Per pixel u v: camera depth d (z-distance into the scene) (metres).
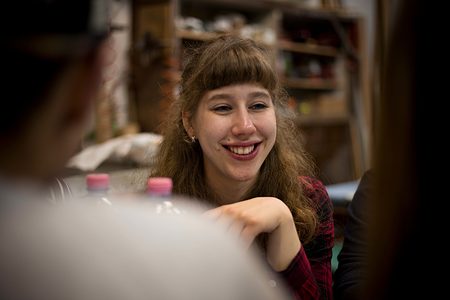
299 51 4.62
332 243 1.38
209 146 1.22
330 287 1.30
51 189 0.44
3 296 0.37
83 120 0.40
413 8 0.32
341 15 4.76
